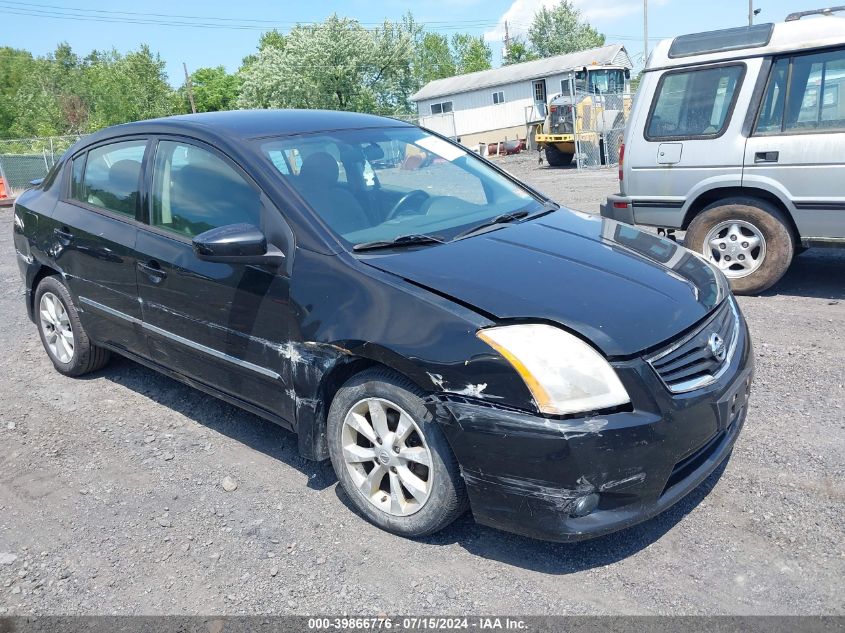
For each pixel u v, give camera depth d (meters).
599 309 2.87
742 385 3.14
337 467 3.33
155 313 4.07
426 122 38.50
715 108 6.30
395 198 3.80
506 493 2.76
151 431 4.32
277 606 2.78
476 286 2.98
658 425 2.71
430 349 2.83
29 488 3.76
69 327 5.07
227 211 3.68
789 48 5.91
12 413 4.66
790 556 2.87
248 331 3.53
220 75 81.31
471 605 2.72
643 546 3.00
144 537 3.27
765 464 3.53
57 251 4.76
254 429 4.28
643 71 6.73
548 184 16.80
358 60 46.50
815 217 5.90
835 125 5.77
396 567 2.97
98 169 4.61
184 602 2.84
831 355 4.81
